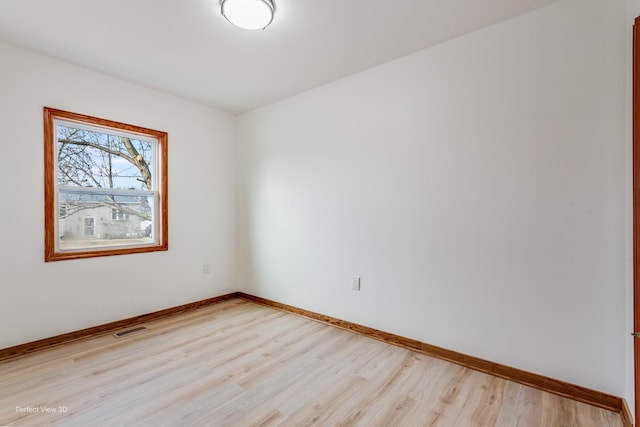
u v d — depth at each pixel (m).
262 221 3.75
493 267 2.14
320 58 2.57
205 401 1.83
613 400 1.75
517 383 2.04
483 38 2.16
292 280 3.43
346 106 2.93
